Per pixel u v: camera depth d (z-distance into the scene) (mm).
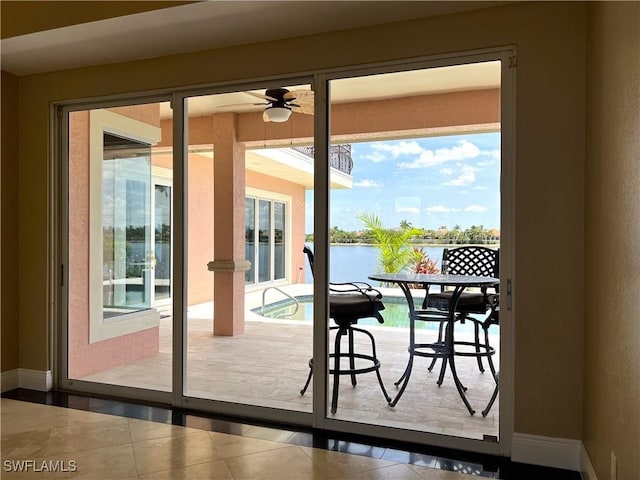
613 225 1851
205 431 2957
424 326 3133
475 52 2639
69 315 3832
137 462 2523
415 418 3012
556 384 2492
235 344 4715
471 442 2689
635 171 1561
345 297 3133
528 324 2543
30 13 2980
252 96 3816
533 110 2527
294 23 2820
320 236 3076
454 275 2955
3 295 3699
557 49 2484
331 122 3105
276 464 2516
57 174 3781
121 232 4242
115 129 4215
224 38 3039
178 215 3453
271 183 5273
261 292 5359
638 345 1516
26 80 3783
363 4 2572
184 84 3311
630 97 1618
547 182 2504
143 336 4219
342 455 2635
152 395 3518
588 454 2291
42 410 3309
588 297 2326
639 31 1516
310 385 3621
